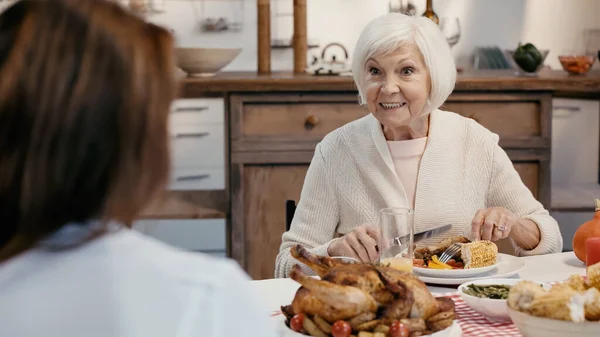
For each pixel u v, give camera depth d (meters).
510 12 4.53
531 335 1.19
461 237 1.74
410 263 1.48
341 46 4.45
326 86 2.93
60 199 0.68
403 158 2.02
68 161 0.66
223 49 2.99
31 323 0.67
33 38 0.67
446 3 4.49
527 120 3.02
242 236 3.01
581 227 1.75
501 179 2.05
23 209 0.67
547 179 3.03
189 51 2.96
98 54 0.68
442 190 2.00
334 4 4.44
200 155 4.37
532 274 1.67
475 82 2.95
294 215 2.09
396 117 1.92
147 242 0.74
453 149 2.03
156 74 0.70
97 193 0.69
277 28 4.44
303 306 1.17
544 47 4.57
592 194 3.50
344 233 2.05
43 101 0.66
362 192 2.02
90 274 0.69
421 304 1.14
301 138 2.98
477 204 2.04
